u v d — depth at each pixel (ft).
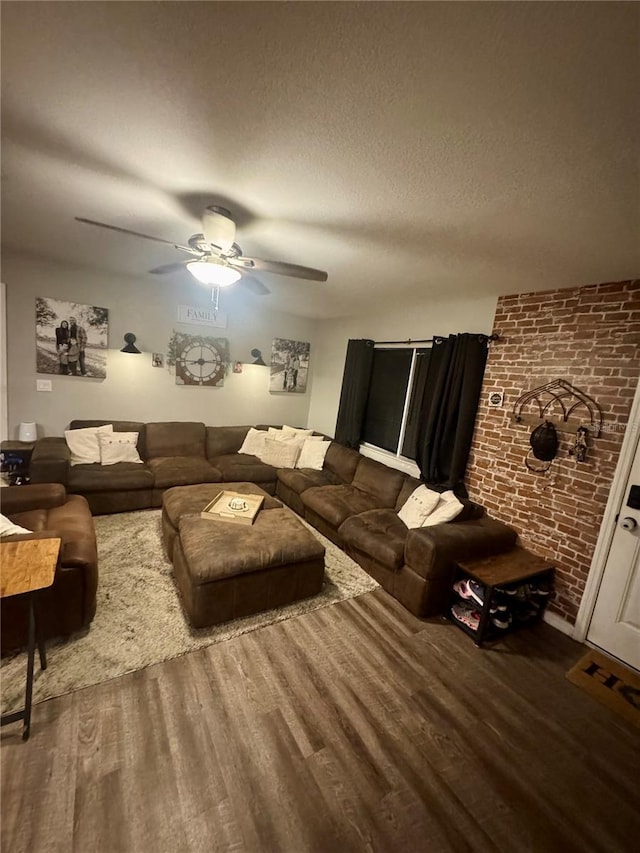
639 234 5.45
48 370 12.30
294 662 6.55
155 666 6.13
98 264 11.62
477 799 4.70
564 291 8.48
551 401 8.64
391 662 6.82
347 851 4.03
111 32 3.03
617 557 7.54
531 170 4.29
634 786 5.11
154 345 14.10
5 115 4.18
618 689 6.79
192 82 3.50
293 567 7.96
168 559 9.23
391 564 8.64
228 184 5.42
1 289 11.22
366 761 4.99
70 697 5.42
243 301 15.64
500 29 2.67
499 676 6.81
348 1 2.58
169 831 4.02
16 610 5.98
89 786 4.35
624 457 7.40
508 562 8.34
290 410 18.01
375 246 7.36
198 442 14.70
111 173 5.40
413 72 3.14
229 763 4.77
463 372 10.16
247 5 2.69
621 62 2.77
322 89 3.44
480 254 7.11
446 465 10.72
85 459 11.93
